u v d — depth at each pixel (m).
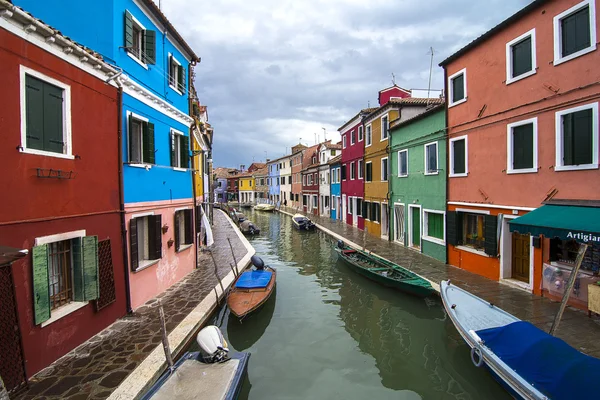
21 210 5.18
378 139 20.11
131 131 8.11
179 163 11.55
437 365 6.71
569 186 8.16
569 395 4.21
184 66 12.05
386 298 10.46
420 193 15.10
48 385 5.11
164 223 10.04
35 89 5.48
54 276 6.05
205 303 8.80
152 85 9.48
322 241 21.52
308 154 42.06
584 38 7.82
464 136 11.86
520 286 9.53
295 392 5.91
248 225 26.05
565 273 8.20
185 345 6.80
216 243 19.34
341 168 28.72
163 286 9.88
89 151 6.69
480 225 11.70
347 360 6.97
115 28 7.61
